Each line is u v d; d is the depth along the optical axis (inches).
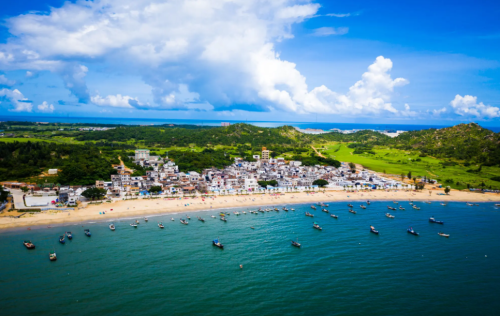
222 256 5511.8
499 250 6053.2
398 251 5905.5
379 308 4089.6
